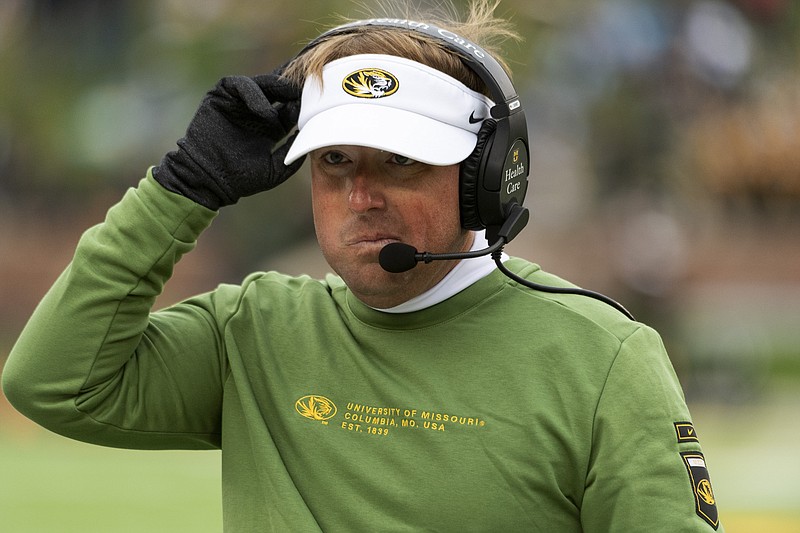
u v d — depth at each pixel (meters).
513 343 7.02
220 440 7.97
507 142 6.98
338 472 7.04
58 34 66.31
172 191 7.36
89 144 64.62
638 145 61.97
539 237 60.62
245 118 7.44
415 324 7.15
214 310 7.84
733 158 64.81
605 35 61.31
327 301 7.55
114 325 7.37
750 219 66.19
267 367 7.45
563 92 61.16
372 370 7.17
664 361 7.00
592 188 61.69
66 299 7.36
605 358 6.88
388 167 6.89
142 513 23.09
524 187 7.37
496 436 6.81
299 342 7.46
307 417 7.21
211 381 7.73
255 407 7.38
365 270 6.96
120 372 7.57
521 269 7.46
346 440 7.07
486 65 7.08
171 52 62.22
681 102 63.50
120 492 25.25
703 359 47.31
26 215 65.31
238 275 59.28
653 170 62.16
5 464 28.91
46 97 65.50
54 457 30.27
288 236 59.00
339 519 6.98
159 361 7.63
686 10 63.53
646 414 6.72
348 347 7.29
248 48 59.97
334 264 7.06
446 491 6.78
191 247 7.52
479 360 7.02
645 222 56.91
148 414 7.65
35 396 7.41
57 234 64.81
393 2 8.59
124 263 7.32
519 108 7.15
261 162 7.45
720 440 34.91
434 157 6.73
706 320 53.59
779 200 66.38
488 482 6.76
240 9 59.50
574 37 60.78
